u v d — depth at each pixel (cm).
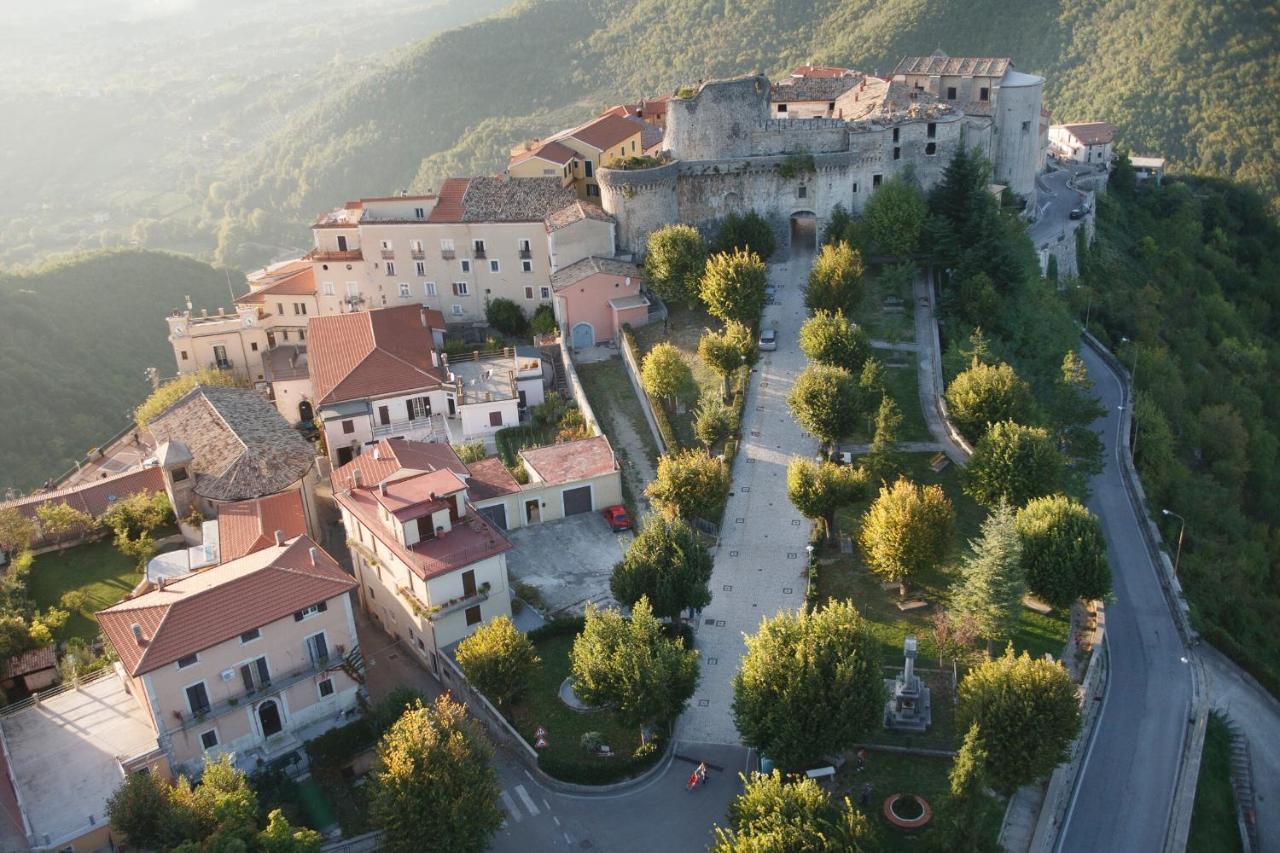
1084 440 10481
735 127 12681
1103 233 17538
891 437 9169
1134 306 15338
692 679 6656
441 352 11825
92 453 12144
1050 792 6625
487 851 6200
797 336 11294
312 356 11044
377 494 7988
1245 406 14812
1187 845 6662
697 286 11519
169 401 11756
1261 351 16550
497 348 12025
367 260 12581
